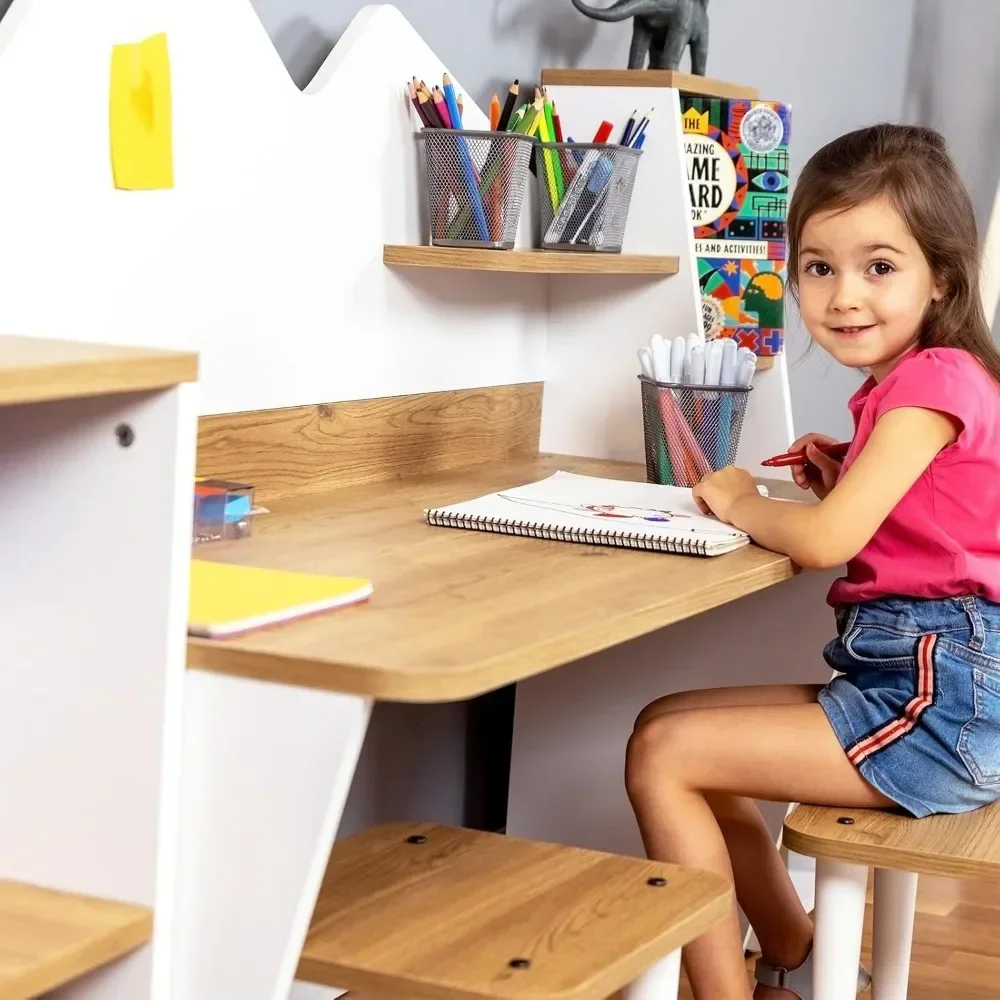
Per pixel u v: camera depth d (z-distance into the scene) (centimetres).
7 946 94
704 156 206
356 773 185
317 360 167
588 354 206
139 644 100
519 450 205
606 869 122
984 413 148
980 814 141
